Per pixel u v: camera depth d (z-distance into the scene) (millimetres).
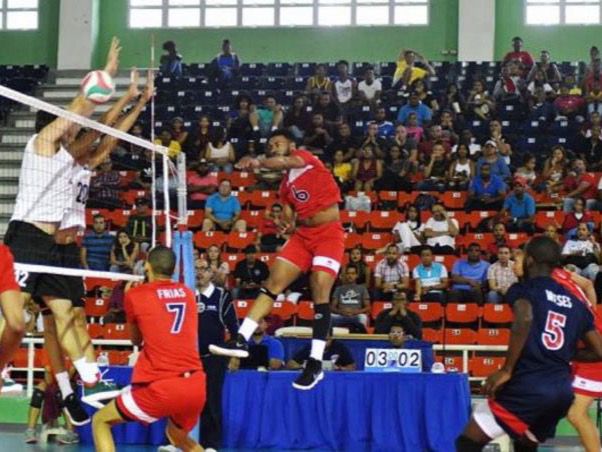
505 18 24094
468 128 20500
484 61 23406
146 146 9367
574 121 20281
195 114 21719
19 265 6836
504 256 15102
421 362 11922
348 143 19688
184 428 8000
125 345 14766
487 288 15273
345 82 21859
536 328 6668
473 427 6793
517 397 6637
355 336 12422
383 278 15430
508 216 17078
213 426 10711
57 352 7527
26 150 7188
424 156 19391
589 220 16797
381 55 24312
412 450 11312
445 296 15219
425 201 17547
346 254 16625
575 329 6738
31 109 22500
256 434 11633
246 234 17000
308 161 7336
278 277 7484
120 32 24922
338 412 11578
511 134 20438
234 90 22656
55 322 7391
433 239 16625
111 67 7734
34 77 23703
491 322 14695
